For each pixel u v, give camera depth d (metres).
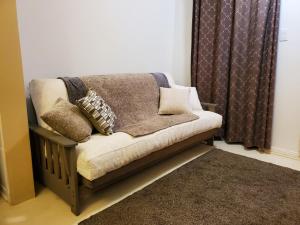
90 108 2.04
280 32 2.81
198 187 2.11
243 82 3.10
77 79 2.34
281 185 2.16
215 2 3.17
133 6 3.05
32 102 2.17
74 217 1.73
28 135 1.88
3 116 1.73
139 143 1.97
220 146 3.21
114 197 1.99
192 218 1.70
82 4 2.54
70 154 1.65
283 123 2.94
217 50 3.19
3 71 1.69
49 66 2.38
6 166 1.80
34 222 1.67
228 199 1.94
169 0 3.53
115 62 2.97
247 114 3.07
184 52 3.66
